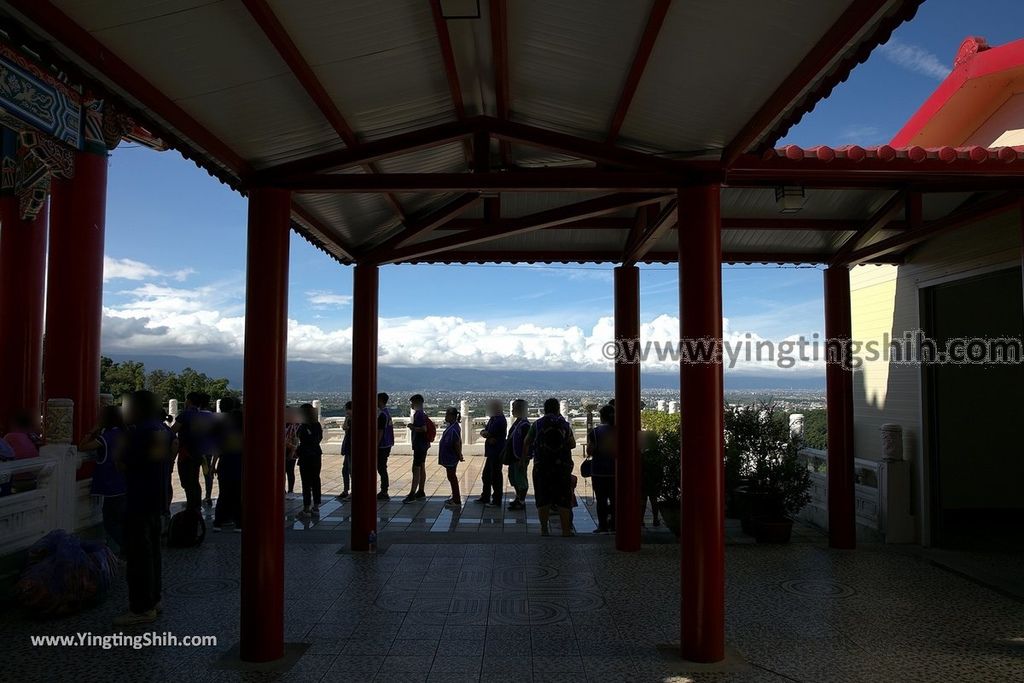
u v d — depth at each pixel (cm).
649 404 1505
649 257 814
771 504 806
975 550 751
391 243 706
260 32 322
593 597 567
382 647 455
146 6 290
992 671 421
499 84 415
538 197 707
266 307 445
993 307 942
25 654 443
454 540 794
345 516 965
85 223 752
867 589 599
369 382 740
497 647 455
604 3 321
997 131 792
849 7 283
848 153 505
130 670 418
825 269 801
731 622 511
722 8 308
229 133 411
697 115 410
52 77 677
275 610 436
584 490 1280
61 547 529
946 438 954
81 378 740
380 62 382
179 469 836
